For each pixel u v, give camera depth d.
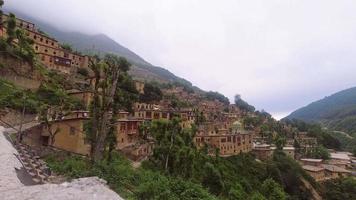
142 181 24.20
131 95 95.06
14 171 13.50
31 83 64.38
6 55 59.59
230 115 153.00
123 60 108.81
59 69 89.81
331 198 97.44
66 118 46.12
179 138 45.47
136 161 52.69
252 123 160.00
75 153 39.91
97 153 24.55
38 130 43.78
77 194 9.69
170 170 41.00
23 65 64.06
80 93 65.50
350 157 151.25
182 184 24.31
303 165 117.75
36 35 90.44
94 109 25.55
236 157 92.38
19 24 93.44
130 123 61.12
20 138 31.48
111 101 25.31
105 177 21.39
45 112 45.50
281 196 66.62
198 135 90.69
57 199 9.06
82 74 96.81
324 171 112.06
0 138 23.86
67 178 19.47
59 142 44.38
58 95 62.38
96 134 25.11
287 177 93.44
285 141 137.00
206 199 23.34
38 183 14.08
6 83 54.94
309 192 92.06
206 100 185.62
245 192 65.62
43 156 32.41
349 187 101.06
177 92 172.75
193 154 42.59
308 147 142.50
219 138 93.19
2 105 44.84
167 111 86.94
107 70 26.31
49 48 92.50
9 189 10.10
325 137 179.50
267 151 107.56
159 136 45.69
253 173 87.25
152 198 20.91
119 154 46.88
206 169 54.44
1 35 70.94
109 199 9.87
